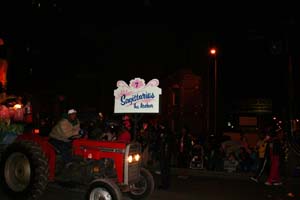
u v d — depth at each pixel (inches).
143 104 401.4
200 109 1025.5
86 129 486.0
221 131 925.8
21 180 323.0
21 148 318.7
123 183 298.5
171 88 1080.8
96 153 309.0
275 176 470.6
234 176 538.9
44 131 438.6
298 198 394.0
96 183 286.2
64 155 322.7
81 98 1170.0
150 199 353.4
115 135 489.7
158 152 431.8
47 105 1083.9
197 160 584.4
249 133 867.4
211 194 394.0
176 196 373.1
